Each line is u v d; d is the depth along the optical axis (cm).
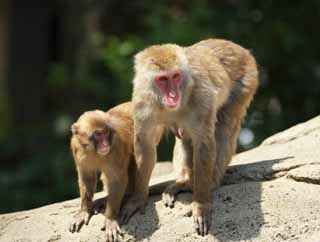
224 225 1294
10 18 3800
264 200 1320
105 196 1467
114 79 3083
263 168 1420
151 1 2889
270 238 1259
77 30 3331
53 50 3838
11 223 1447
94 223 1380
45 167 2992
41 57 3853
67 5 3422
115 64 2770
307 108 2741
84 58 3278
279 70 2727
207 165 1338
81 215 1395
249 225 1283
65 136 3241
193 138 1352
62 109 3456
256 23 2695
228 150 1462
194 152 1348
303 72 2717
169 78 1323
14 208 2823
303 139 1563
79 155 1385
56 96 3675
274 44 2681
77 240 1353
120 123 1402
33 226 1416
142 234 1328
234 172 1450
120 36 3269
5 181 2972
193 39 2606
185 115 1352
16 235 1402
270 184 1362
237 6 2736
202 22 2666
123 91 2717
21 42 3850
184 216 1333
